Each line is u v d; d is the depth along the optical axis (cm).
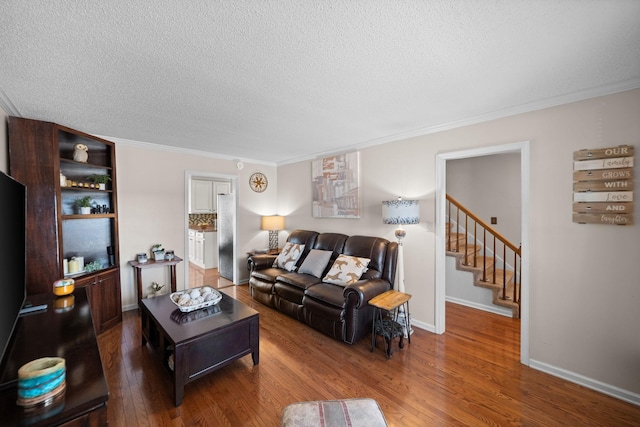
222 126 291
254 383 208
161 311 234
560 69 173
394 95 213
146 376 214
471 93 209
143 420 170
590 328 204
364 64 167
